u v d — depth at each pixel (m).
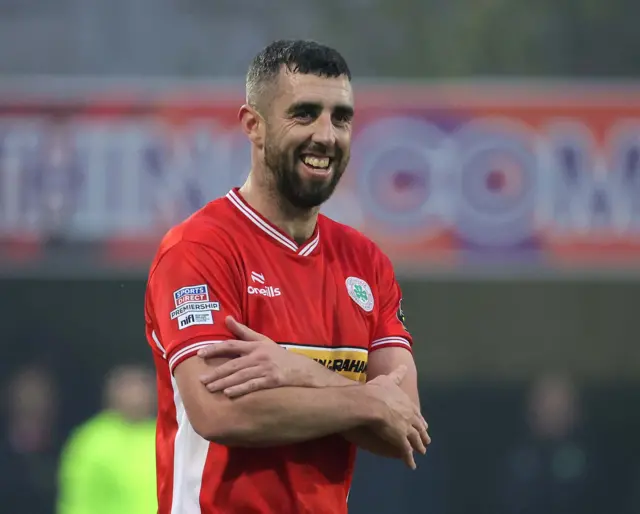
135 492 23.20
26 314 33.12
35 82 33.19
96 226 32.66
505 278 33.59
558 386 32.06
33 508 32.19
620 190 32.59
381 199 32.66
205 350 9.87
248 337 10.02
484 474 33.88
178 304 10.12
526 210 32.62
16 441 32.44
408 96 33.19
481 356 34.06
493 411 34.16
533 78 33.47
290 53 10.31
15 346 33.16
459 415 34.19
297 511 10.17
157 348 10.60
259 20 34.09
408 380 11.02
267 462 10.16
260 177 10.62
